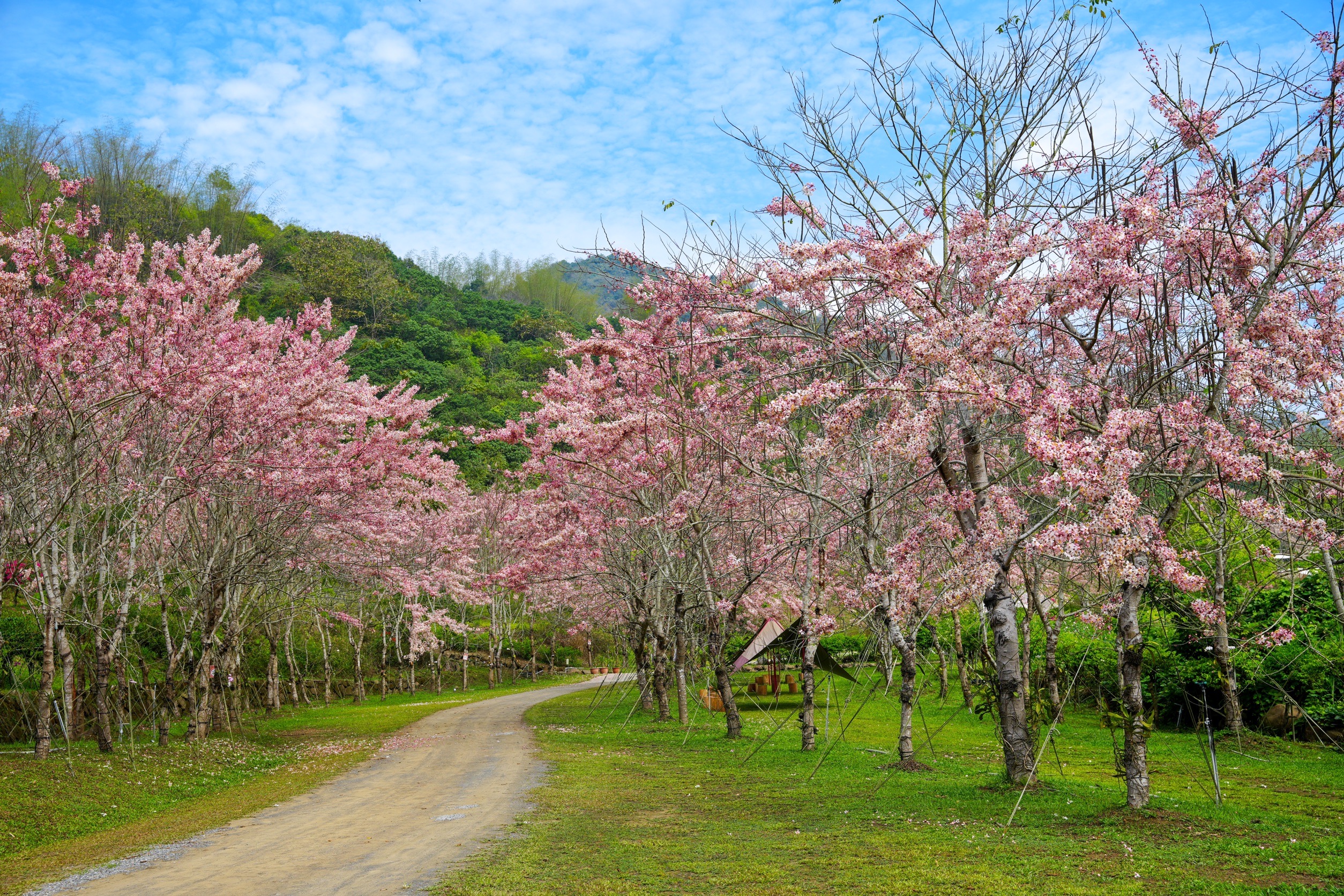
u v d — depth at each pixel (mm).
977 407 9820
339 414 19281
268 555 20141
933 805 11555
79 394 15336
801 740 20109
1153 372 10086
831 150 13055
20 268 14398
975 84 12375
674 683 35406
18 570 17469
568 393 20375
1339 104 8992
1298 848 8570
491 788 14734
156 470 16250
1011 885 7695
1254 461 8305
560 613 49938
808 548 17047
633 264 15242
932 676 30359
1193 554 10125
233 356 17031
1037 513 12219
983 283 11031
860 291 12062
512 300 126375
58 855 10781
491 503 43594
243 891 8586
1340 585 15688
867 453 13930
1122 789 12297
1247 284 9867
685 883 8375
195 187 68750
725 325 14219
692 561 21875
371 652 49125
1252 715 19406
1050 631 18203
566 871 8930
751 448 16688
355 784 16125
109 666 17406
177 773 16438
